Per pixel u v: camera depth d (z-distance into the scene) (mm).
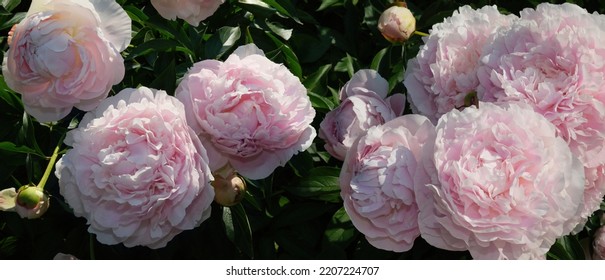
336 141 1558
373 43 1776
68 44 1445
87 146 1425
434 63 1564
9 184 1604
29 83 1457
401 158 1443
